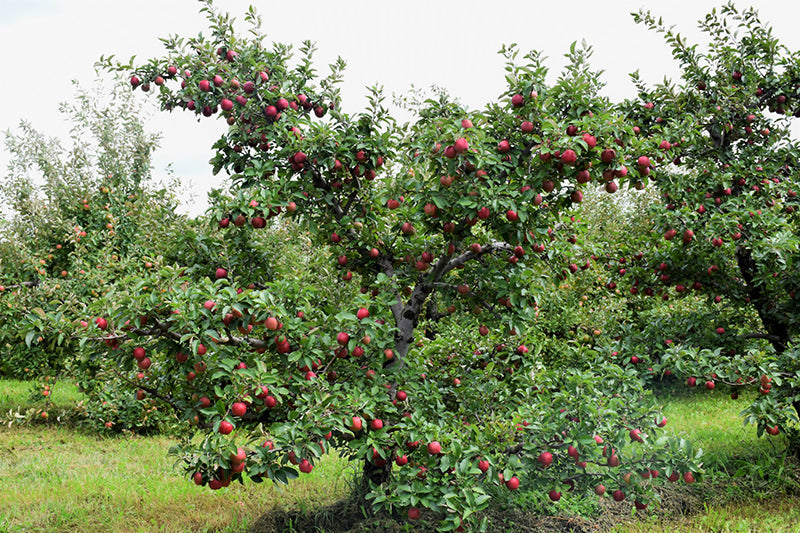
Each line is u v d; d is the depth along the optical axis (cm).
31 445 802
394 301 450
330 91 547
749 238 602
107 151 1198
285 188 466
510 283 470
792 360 584
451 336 589
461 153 390
